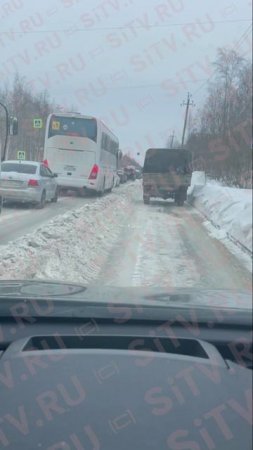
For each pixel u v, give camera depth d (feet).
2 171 66.54
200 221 66.13
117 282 30.01
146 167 93.50
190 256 39.24
